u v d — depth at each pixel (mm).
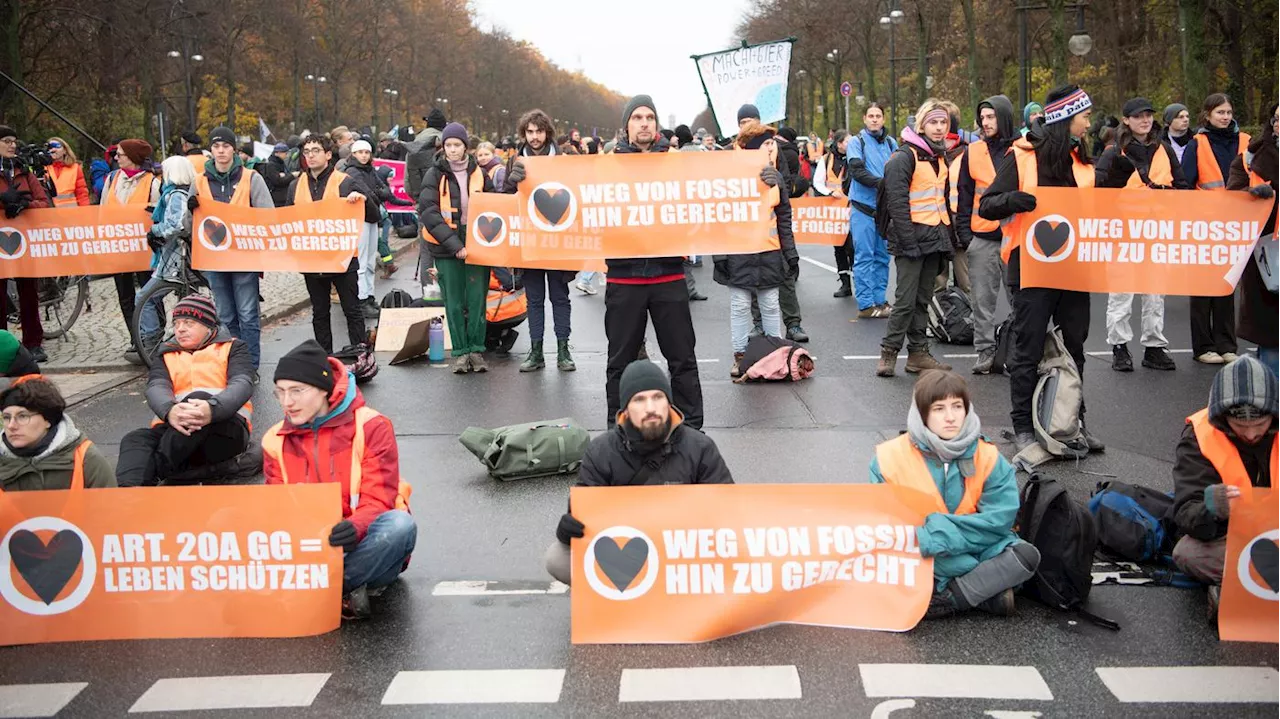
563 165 7277
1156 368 9719
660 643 4699
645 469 4949
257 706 4262
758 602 4750
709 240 7223
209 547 4828
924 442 4859
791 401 8852
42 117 40844
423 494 6766
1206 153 9461
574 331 12781
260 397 9438
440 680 4422
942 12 44875
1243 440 4828
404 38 75375
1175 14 31453
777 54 13789
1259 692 4215
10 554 4828
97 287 17547
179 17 44656
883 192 9398
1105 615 4883
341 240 10016
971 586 4793
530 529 6125
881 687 4285
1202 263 7105
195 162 13773
